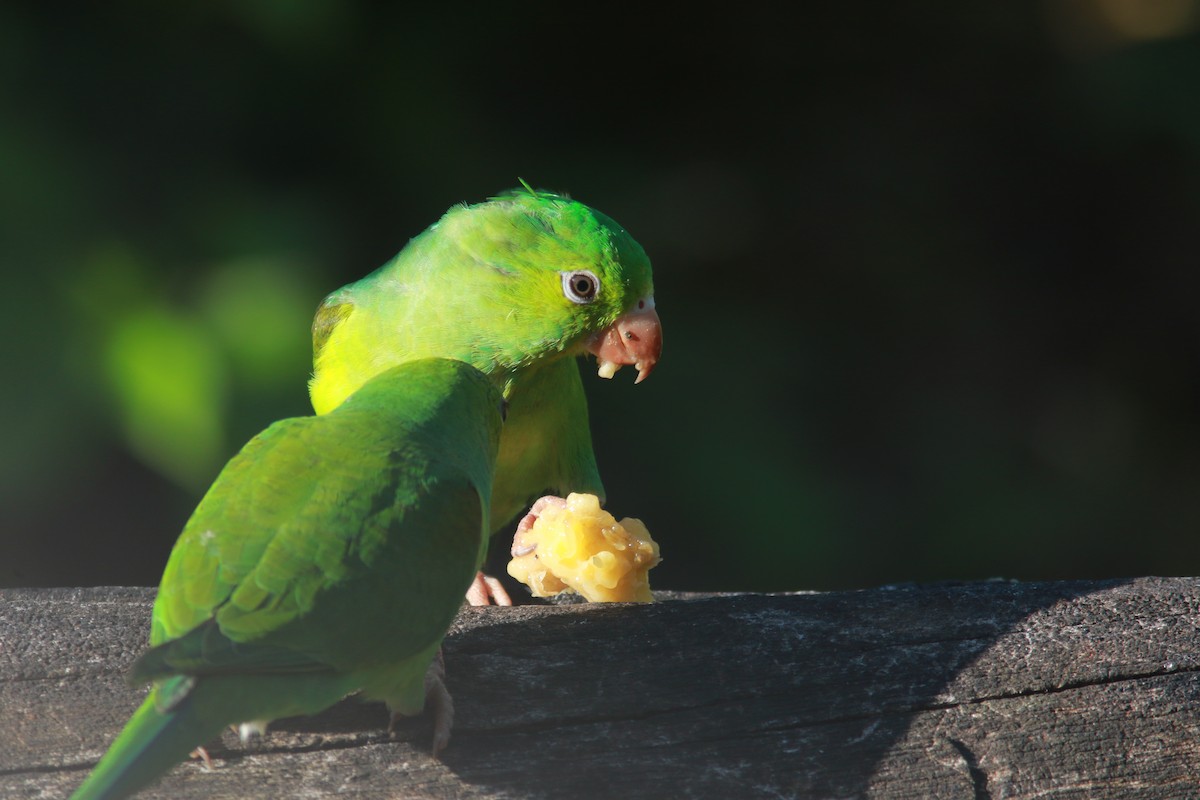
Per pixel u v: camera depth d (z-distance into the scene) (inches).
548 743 203.8
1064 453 603.8
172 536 444.1
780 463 515.2
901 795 201.9
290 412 387.5
